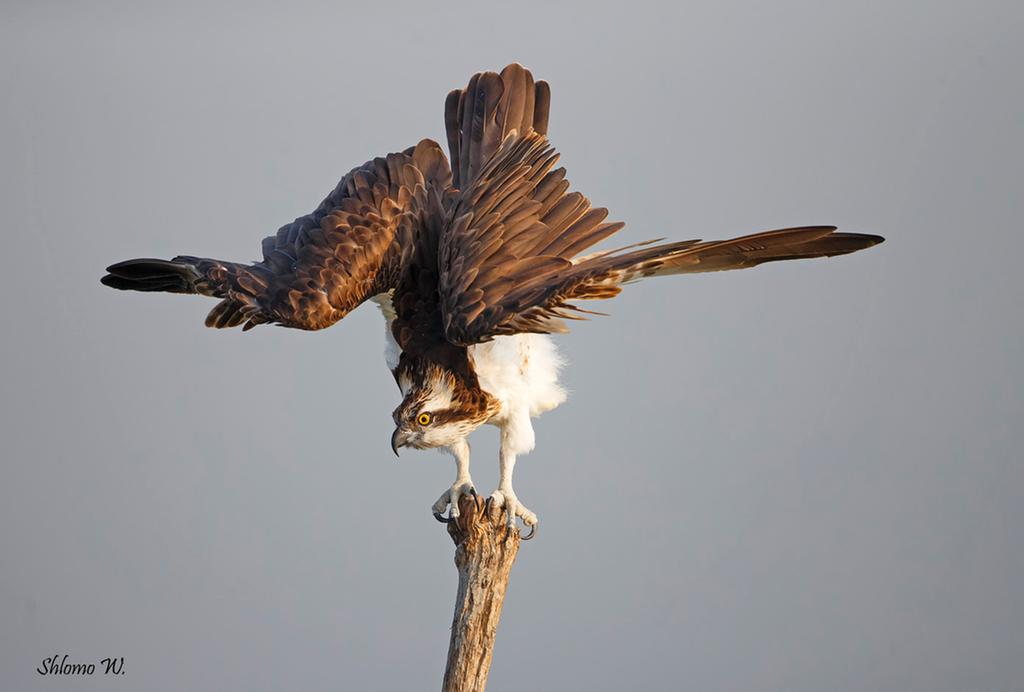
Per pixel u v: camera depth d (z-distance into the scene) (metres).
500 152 13.88
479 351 13.70
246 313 12.51
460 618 12.96
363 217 13.59
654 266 11.02
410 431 13.46
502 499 13.98
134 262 12.34
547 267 12.07
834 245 10.94
